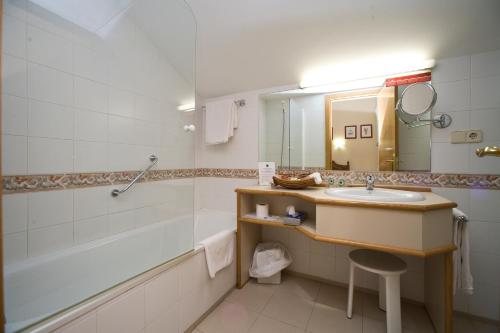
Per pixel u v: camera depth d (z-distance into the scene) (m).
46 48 1.31
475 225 1.42
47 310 0.92
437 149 1.51
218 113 2.23
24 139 1.23
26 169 1.24
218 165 2.38
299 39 1.54
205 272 1.47
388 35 1.40
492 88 1.38
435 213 1.09
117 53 1.66
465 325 1.38
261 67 1.87
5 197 1.17
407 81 1.59
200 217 2.26
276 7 1.34
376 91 1.70
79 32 1.45
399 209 1.10
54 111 1.35
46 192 1.32
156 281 1.14
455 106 1.46
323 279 1.89
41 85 1.29
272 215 1.88
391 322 1.24
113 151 1.65
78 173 1.46
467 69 1.43
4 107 1.16
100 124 1.58
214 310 1.54
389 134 1.66
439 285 1.27
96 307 0.89
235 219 2.13
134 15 1.70
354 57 1.62
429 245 1.08
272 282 1.86
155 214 1.91
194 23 1.57
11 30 1.17
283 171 2.04
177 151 2.07
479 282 1.42
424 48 1.44
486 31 1.27
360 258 1.40
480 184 1.41
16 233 1.20
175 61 1.95
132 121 1.76
